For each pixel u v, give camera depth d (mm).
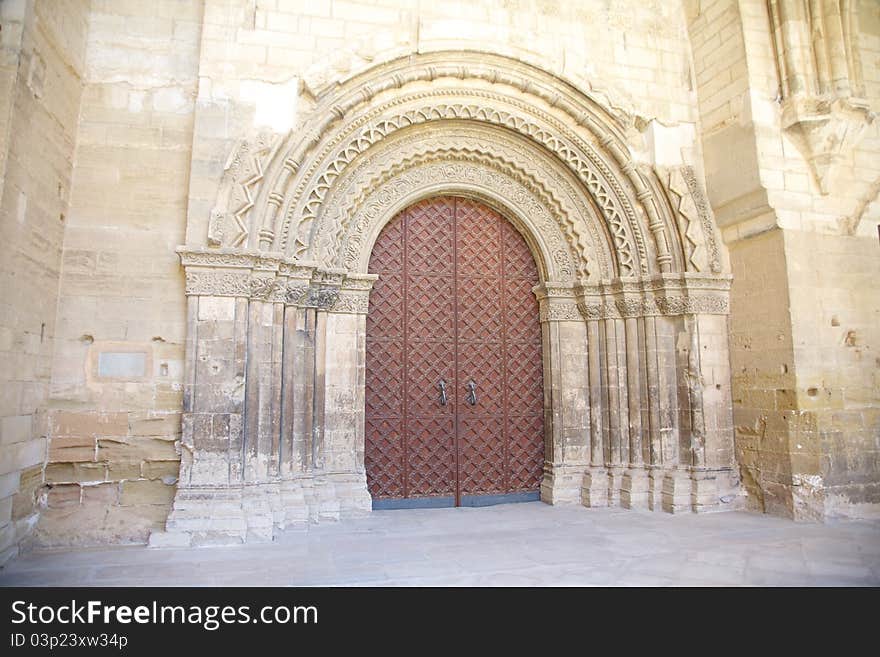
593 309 9617
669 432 9133
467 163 9664
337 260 8789
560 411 9586
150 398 7469
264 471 7531
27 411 6629
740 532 7438
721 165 9281
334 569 5855
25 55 6324
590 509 8984
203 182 7512
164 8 8211
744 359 9039
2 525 6082
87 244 7539
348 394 8773
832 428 8305
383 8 8641
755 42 9023
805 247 8609
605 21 9617
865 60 9266
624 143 9367
